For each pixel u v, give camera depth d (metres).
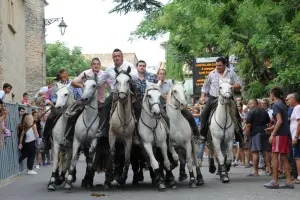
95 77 12.59
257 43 18.77
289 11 15.75
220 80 14.04
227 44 24.20
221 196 11.50
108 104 12.41
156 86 12.16
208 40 24.91
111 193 12.20
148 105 12.30
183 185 13.56
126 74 11.82
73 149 12.67
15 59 27.30
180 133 12.89
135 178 14.09
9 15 25.83
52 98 14.61
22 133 17.84
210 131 14.23
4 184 14.84
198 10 23.55
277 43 17.44
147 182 14.63
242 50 23.86
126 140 12.22
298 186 13.11
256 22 19.39
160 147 12.47
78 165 20.89
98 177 16.25
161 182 12.52
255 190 12.43
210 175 16.33
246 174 16.59
